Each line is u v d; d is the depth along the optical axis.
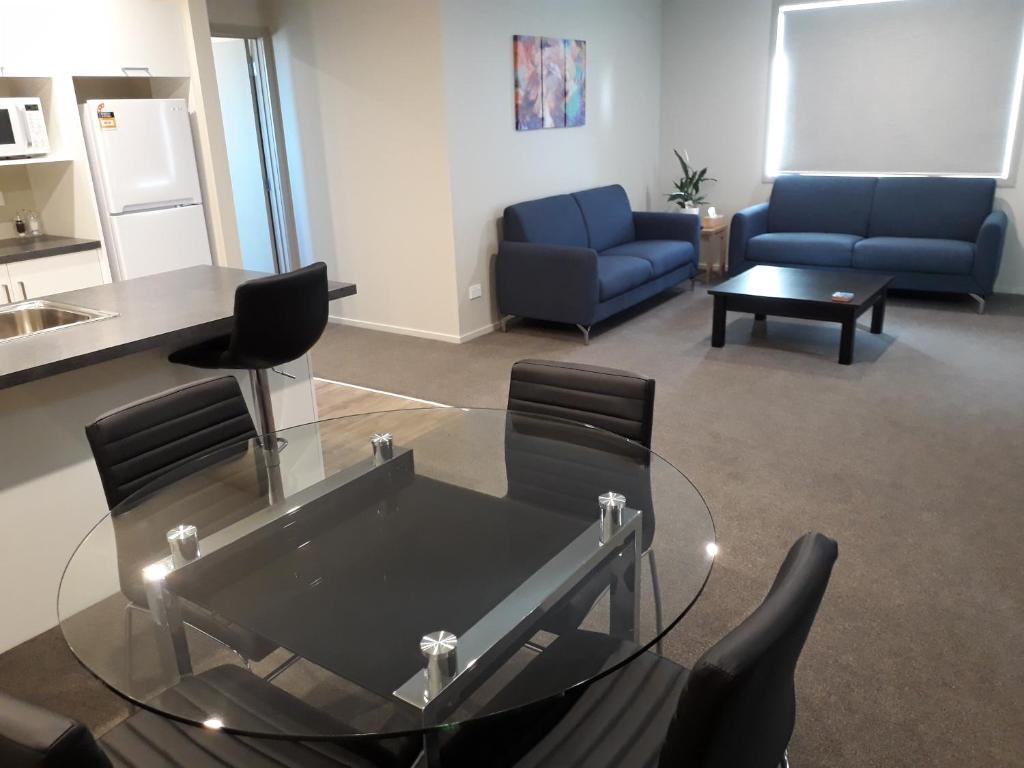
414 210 5.14
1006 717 1.97
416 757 1.38
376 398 4.30
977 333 4.98
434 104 4.79
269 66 5.43
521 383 2.46
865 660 2.18
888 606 2.40
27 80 4.03
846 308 4.42
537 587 1.52
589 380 2.34
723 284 4.96
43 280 3.98
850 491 3.09
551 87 5.56
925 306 5.67
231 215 4.70
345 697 1.26
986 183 5.62
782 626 1.06
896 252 5.55
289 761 1.36
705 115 6.80
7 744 0.95
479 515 1.80
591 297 4.96
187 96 4.46
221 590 1.55
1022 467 3.23
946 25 5.68
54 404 2.38
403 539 1.71
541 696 1.24
